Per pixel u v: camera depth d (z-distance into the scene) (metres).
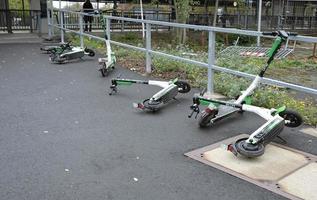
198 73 7.55
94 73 7.95
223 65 8.19
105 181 3.36
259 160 3.76
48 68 8.55
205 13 21.30
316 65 10.84
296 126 4.41
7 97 6.10
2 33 15.39
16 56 10.33
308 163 3.69
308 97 6.85
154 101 5.29
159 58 8.16
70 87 6.75
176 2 17.02
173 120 4.96
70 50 9.66
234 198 3.10
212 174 3.49
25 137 4.37
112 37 16.12
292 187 3.26
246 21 21.73
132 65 8.63
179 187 3.26
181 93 6.21
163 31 19.78
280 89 6.98
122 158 3.82
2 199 3.07
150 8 20.88
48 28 14.63
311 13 25.52
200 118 4.59
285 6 23.23
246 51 12.19
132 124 4.82
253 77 5.31
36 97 6.10
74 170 3.56
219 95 6.10
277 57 11.24
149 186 3.28
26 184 3.30
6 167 3.61
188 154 3.91
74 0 20.95
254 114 5.12
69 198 3.09
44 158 3.81
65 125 4.78
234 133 4.50
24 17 15.99
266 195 3.14
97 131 4.57
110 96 6.13
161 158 3.82
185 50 11.40
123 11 18.84
